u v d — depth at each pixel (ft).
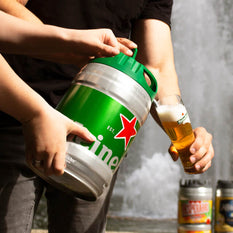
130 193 21.62
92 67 3.31
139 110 3.32
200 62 27.73
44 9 4.29
